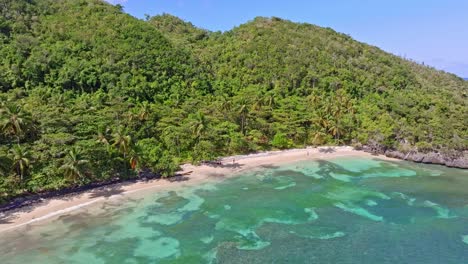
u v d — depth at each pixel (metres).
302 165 83.00
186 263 40.84
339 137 104.06
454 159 84.38
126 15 134.38
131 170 69.25
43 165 59.41
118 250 43.56
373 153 94.62
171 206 57.38
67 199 58.59
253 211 55.84
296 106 111.06
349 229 49.81
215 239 46.69
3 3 113.00
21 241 45.06
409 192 65.25
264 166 81.50
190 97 110.19
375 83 136.88
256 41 151.00
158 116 88.50
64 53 103.06
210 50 151.62
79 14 126.31
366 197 62.50
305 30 177.62
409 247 44.84
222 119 95.12
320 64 139.25
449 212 55.97
